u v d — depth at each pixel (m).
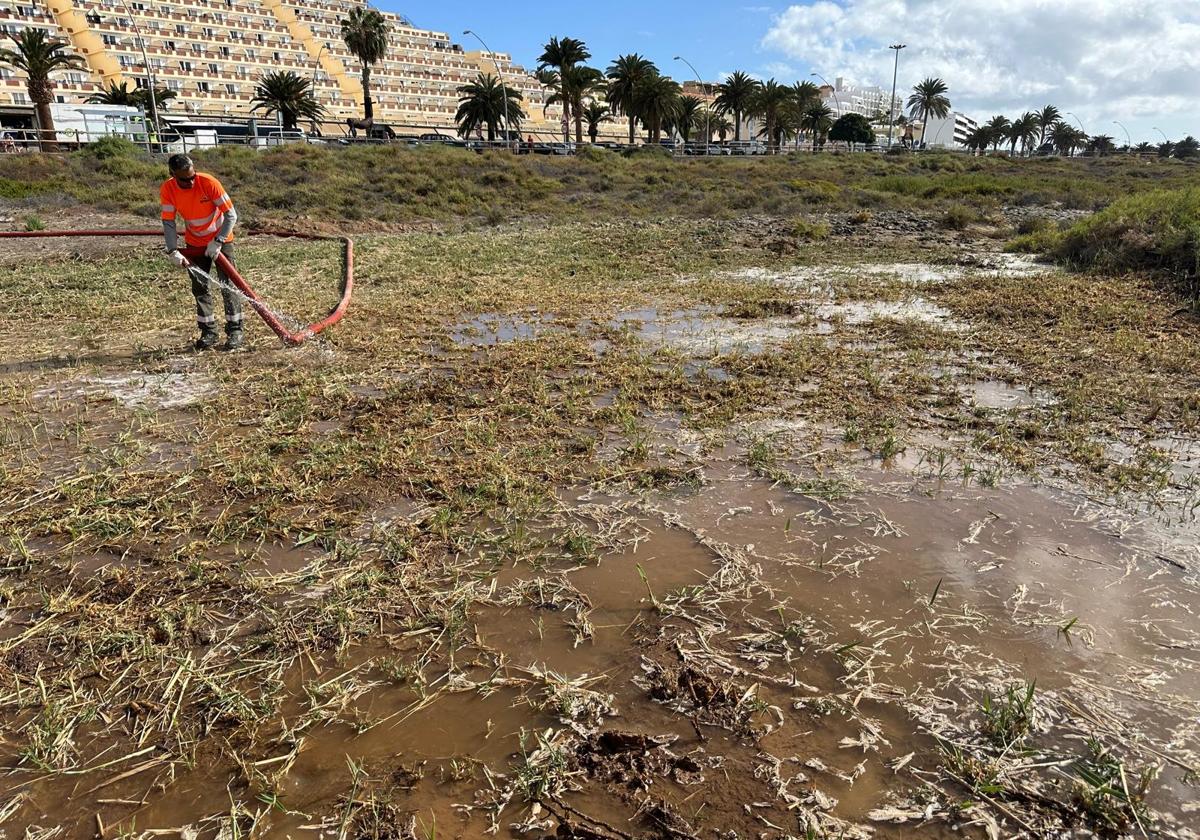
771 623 2.64
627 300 8.73
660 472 3.84
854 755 2.08
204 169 23.98
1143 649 2.48
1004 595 2.78
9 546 3.20
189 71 73.12
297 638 2.60
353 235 16.62
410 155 28.94
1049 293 8.42
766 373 5.66
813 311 8.08
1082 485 3.67
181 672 2.42
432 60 97.44
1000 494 3.60
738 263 11.99
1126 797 1.90
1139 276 9.24
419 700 2.31
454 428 4.51
